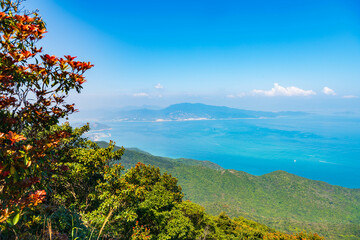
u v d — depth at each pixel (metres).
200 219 22.86
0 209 2.39
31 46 3.14
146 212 15.92
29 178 2.60
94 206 14.21
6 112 2.96
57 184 11.94
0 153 2.21
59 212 6.55
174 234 15.70
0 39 2.87
